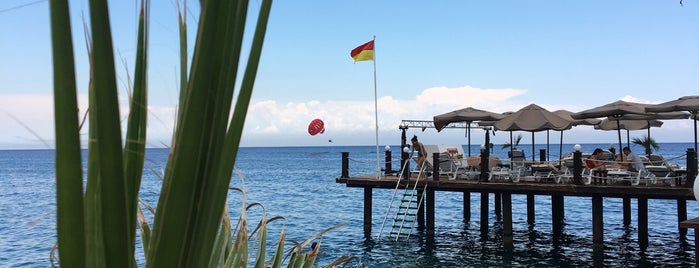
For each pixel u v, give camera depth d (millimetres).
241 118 833
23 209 28562
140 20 826
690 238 18484
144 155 818
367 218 18406
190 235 755
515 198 34719
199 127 738
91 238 773
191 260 759
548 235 19609
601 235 14617
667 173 14555
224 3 756
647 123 22406
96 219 760
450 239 18469
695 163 13672
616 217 24469
